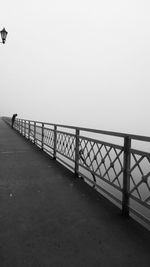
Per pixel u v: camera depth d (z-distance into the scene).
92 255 2.66
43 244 2.87
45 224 3.38
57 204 4.13
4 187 5.01
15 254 2.66
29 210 3.85
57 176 5.96
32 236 3.04
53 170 6.55
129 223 3.45
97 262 2.54
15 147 10.82
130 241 2.96
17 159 7.99
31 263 2.51
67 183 5.38
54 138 8.00
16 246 2.82
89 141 5.14
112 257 2.63
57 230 3.21
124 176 3.72
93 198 4.45
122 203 3.77
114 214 3.76
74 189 4.96
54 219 3.54
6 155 8.70
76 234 3.12
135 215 3.54
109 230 3.23
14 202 4.18
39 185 5.20
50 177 5.86
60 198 4.43
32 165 7.12
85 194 4.66
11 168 6.70
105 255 2.67
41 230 3.21
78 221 3.49
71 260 2.57
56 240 2.96
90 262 2.54
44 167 6.89
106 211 3.87
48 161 7.74
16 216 3.62
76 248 2.79
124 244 2.89
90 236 3.07
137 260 2.59
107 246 2.85
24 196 4.50
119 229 3.27
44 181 5.50
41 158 8.23
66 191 4.82
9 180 5.53
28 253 2.68
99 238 3.03
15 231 3.16
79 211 3.85
